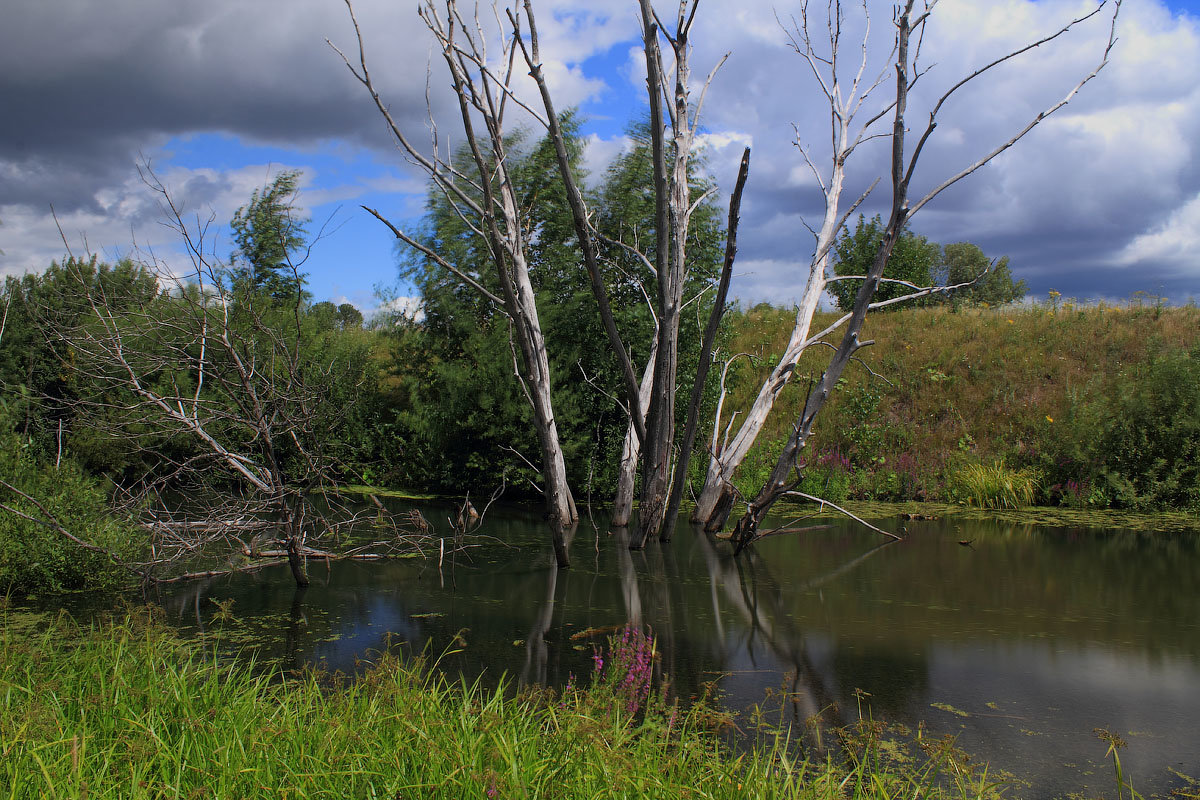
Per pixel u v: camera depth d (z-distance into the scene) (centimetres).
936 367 1697
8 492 801
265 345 1080
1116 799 389
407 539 959
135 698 389
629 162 1512
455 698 428
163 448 1338
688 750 379
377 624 677
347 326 1962
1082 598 777
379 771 311
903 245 2153
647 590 809
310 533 1103
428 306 1606
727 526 1197
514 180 1489
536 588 812
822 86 1188
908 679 557
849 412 1585
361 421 1579
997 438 1477
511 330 1395
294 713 382
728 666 582
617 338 964
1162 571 891
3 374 1253
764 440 1526
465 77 787
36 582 759
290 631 653
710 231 1456
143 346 864
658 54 831
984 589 812
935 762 413
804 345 1183
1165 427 1316
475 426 1463
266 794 297
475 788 292
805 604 755
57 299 991
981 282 2791
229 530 796
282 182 1159
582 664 576
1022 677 561
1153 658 602
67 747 327
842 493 1379
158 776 321
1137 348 1633
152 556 788
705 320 1423
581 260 1484
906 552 998
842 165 1207
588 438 1406
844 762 419
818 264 1207
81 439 1245
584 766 321
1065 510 1301
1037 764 427
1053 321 1798
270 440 742
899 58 810
